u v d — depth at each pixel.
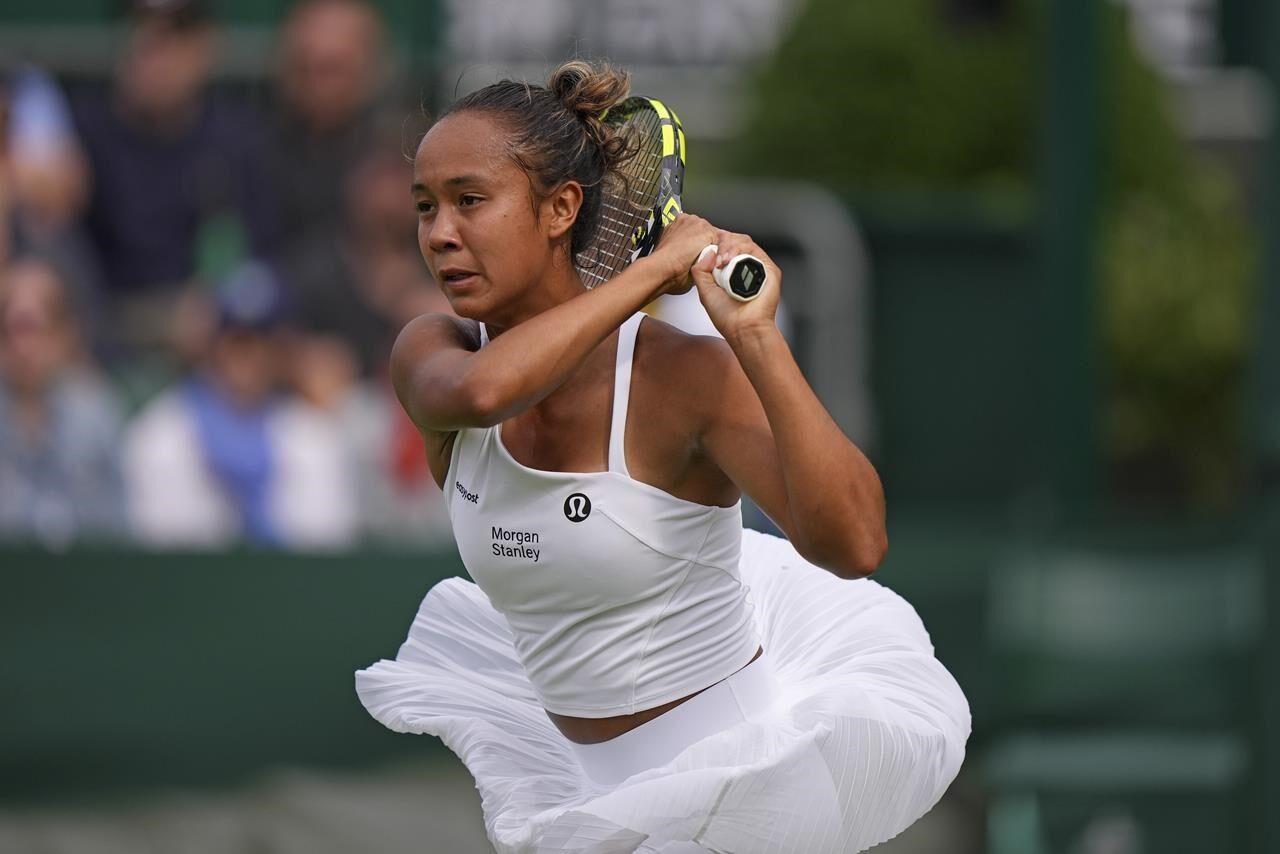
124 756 22.28
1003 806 21.73
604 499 9.83
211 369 23.36
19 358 22.94
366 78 24.77
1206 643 21.97
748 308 9.39
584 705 10.41
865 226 31.00
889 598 11.52
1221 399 35.25
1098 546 23.34
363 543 23.23
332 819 22.02
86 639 22.30
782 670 11.09
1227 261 35.50
